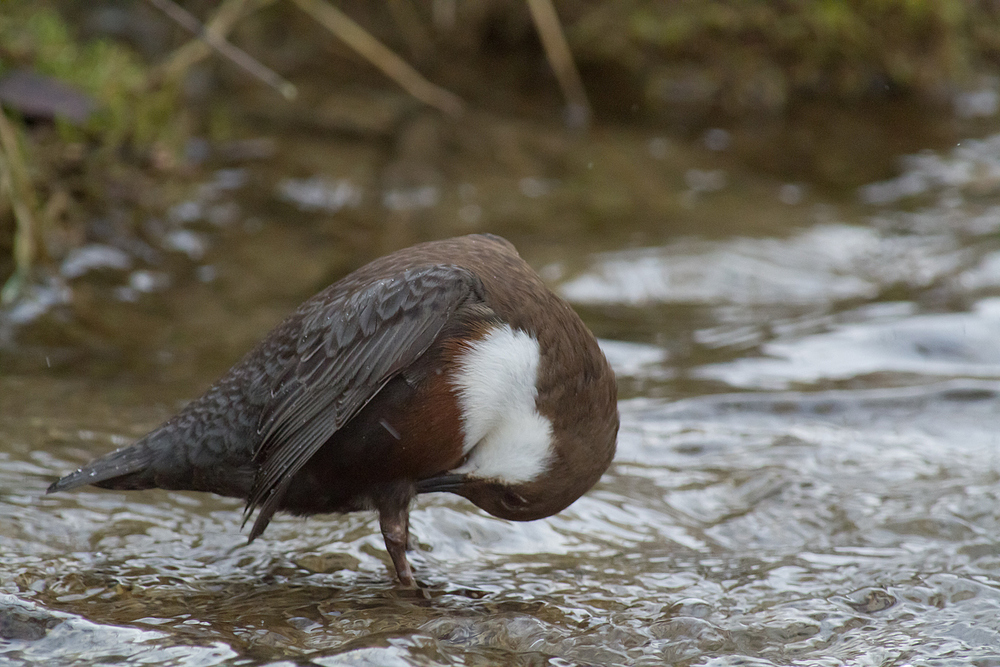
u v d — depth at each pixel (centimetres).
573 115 1786
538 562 727
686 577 703
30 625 579
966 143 1817
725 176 1647
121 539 720
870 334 1169
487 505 690
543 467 663
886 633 627
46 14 1407
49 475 793
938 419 976
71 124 1304
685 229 1451
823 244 1429
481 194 1507
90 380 997
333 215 1417
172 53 1688
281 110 1659
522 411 644
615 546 755
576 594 675
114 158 1368
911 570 705
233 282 1245
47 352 1055
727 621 641
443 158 1590
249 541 628
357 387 627
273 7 1848
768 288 1312
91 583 655
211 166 1483
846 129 1847
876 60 1939
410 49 1873
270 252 1317
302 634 595
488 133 1678
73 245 1258
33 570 662
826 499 816
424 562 717
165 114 1441
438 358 630
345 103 1702
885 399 1004
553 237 1403
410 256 677
